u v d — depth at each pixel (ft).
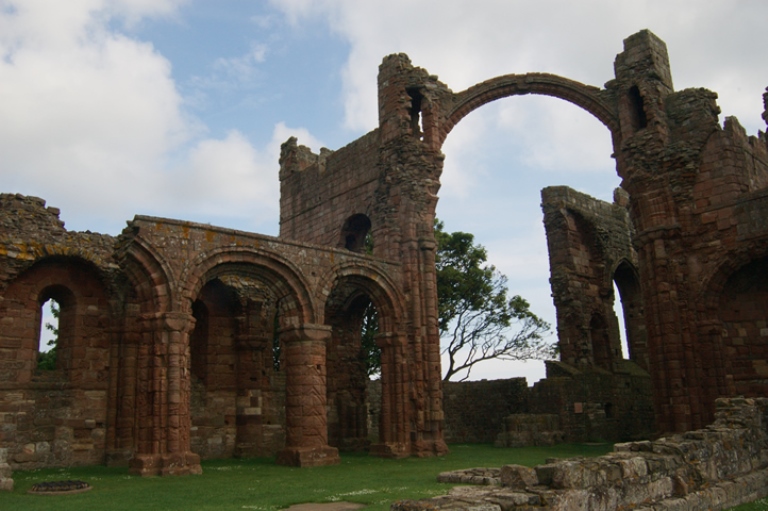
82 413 82.07
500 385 140.05
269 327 104.06
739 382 88.69
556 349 168.96
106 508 45.73
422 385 96.43
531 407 129.29
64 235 82.28
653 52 100.22
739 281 90.43
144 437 70.69
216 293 99.81
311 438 82.23
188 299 75.51
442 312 160.56
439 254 167.12
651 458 41.29
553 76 109.70
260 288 102.94
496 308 168.35
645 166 96.48
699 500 42.86
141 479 64.54
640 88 99.50
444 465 79.41
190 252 76.84
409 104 106.32
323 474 69.41
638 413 141.18
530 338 169.78
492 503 29.99
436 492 53.26
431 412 96.07
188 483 61.05
